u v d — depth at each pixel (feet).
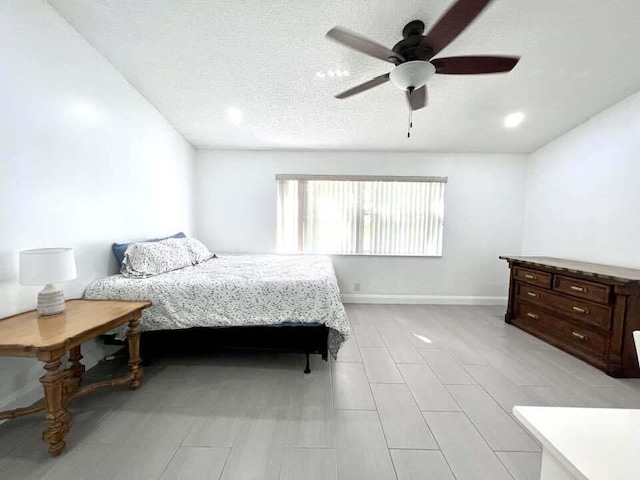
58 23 6.61
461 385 7.05
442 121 10.91
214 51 7.73
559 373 7.65
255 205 13.88
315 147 13.32
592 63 7.85
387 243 13.87
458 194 13.71
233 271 8.97
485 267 13.88
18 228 5.90
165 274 8.50
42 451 4.84
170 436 5.23
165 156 11.18
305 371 7.60
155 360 8.18
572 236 11.21
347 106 10.08
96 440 5.10
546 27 6.77
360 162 13.67
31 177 6.12
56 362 4.72
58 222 6.78
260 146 13.28
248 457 4.78
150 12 6.61
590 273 8.11
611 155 9.75
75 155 7.20
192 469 4.53
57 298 5.97
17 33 5.73
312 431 5.41
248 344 7.74
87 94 7.50
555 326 9.43
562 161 11.71
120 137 8.76
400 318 11.98
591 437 2.20
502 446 5.09
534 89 8.99
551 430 2.26
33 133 6.13
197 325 7.43
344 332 7.46
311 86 9.09
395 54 5.86
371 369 7.80
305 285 7.63
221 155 13.73
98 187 7.97
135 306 6.51
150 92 9.52
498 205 13.73
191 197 13.33
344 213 13.80
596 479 1.86
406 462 4.72
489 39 7.10
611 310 7.63
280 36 7.20
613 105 9.68
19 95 5.82
